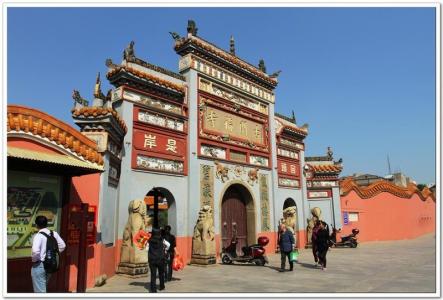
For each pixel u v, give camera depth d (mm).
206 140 18609
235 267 16188
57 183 9594
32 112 9383
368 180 54906
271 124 23594
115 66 15555
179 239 16562
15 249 8398
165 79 17422
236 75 21344
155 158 16234
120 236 13969
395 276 13281
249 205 21109
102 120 12031
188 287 11367
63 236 9586
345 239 26047
